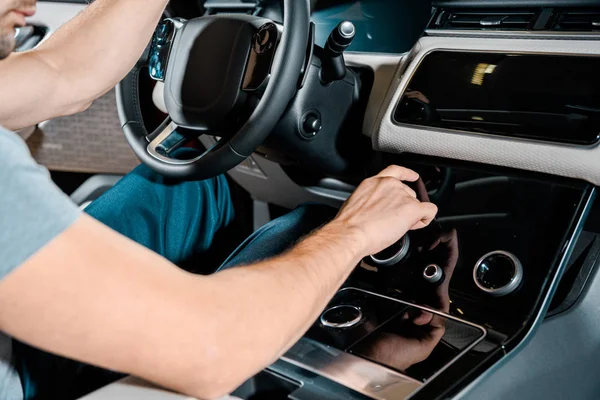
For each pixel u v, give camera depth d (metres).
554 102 1.08
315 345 0.97
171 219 1.27
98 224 0.53
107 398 0.59
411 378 0.89
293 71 1.06
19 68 0.89
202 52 1.19
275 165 1.53
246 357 0.57
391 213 0.82
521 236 1.08
